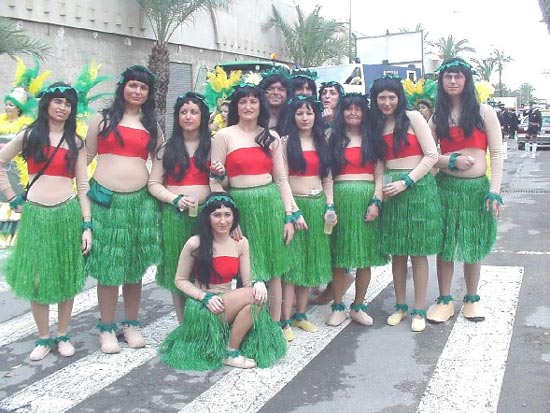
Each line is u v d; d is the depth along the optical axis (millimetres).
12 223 6664
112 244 4398
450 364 4230
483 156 4875
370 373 4141
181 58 22438
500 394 3762
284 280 4719
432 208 4777
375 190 4895
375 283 6332
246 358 4301
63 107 4234
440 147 5023
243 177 4469
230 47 24969
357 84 15992
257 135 4504
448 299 5121
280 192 4598
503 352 4391
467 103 4770
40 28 16625
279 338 4410
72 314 5480
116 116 4398
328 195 4859
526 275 6320
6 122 6570
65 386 4016
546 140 24000
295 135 4715
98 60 18594
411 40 19453
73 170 4367
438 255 4996
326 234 4816
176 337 4445
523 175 15352
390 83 4719
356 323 5145
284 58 28922
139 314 5508
